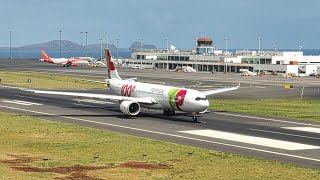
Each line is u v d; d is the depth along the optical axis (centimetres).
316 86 17938
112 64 10669
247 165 5241
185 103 8262
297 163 5434
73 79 19725
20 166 5016
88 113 9481
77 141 6488
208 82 19638
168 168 5075
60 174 4734
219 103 11656
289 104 11650
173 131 7456
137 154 5716
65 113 9469
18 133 7056
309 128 7981
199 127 7869
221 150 6081
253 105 11288
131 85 9619
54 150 5912
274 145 6462
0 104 10931
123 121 8425
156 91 8906
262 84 18762
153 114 9288
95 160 5375
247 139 6869
